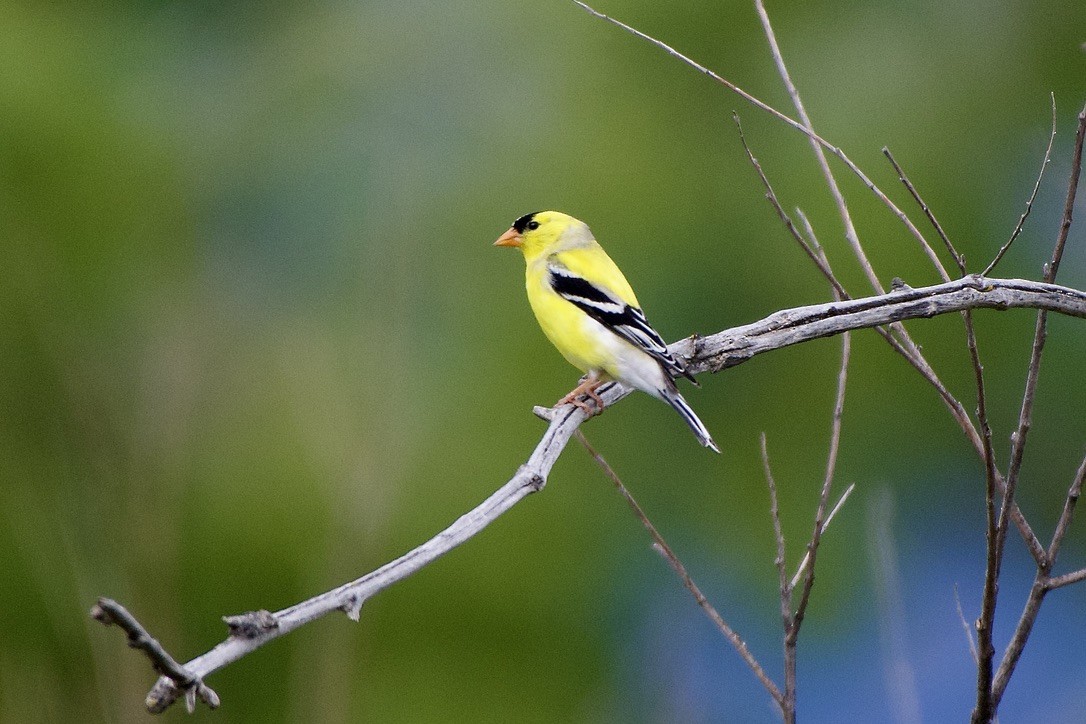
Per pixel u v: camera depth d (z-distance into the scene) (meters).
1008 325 16.30
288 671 12.51
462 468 13.55
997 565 4.66
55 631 10.99
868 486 15.66
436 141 15.73
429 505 13.21
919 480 16.58
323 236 15.19
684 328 15.61
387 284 12.73
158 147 15.80
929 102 16.33
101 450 10.97
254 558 12.26
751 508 15.56
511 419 14.05
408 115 15.82
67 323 13.47
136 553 10.10
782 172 15.64
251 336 13.38
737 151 15.88
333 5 17.05
